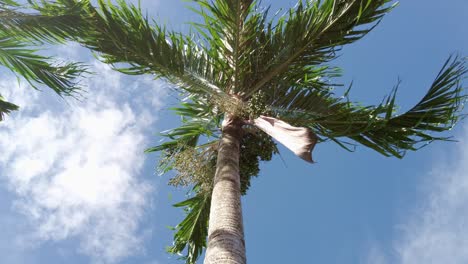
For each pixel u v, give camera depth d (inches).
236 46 252.7
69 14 215.8
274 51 255.1
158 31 229.3
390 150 237.9
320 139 240.5
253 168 275.3
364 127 233.0
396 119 229.6
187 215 326.3
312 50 251.6
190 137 311.6
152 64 233.8
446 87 217.8
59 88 263.7
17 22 216.7
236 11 240.8
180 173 265.0
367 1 234.5
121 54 231.8
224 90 258.1
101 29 224.4
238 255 172.7
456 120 217.6
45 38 224.7
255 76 259.3
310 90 253.6
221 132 280.2
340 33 241.9
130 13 225.5
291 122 248.7
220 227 185.9
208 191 284.8
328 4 239.1
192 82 242.8
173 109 300.0
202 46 258.5
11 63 252.2
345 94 230.4
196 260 329.1
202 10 250.1
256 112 234.8
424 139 228.7
